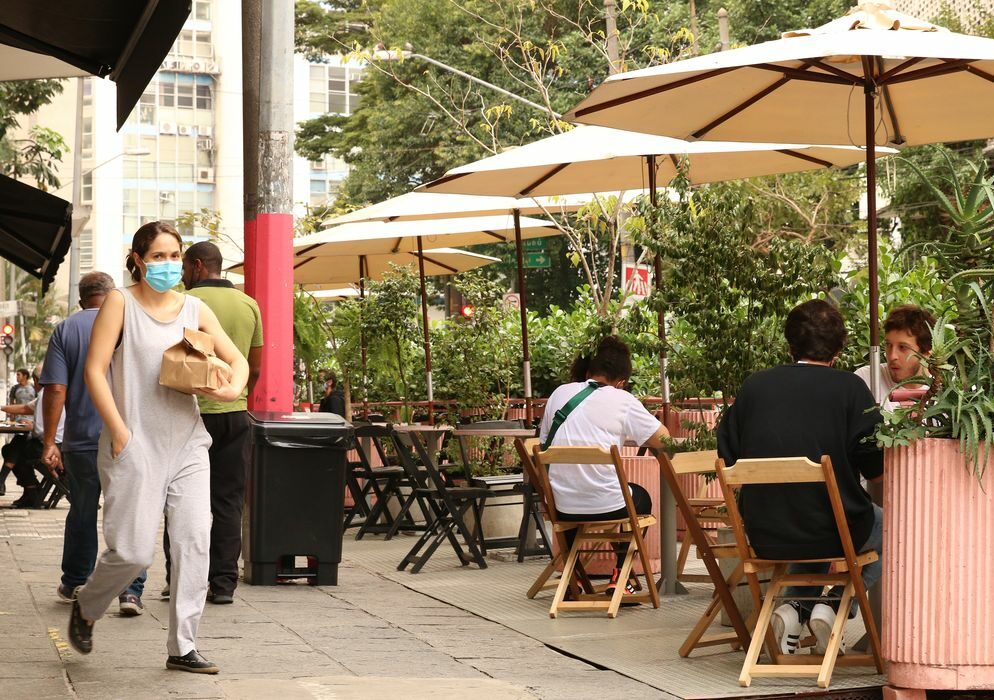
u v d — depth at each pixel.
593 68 35.41
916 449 6.04
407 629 8.05
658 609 8.96
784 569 6.78
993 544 5.98
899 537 6.09
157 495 6.17
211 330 6.34
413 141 39.69
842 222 30.94
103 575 6.13
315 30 49.38
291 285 10.67
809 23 37.38
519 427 12.88
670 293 9.59
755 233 9.47
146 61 8.26
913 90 8.46
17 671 6.27
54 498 19.05
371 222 15.41
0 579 9.91
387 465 14.52
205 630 7.79
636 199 17.52
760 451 6.78
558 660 7.17
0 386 48.62
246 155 10.76
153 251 6.11
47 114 101.94
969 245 6.32
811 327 7.03
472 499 11.93
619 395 9.17
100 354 6.11
